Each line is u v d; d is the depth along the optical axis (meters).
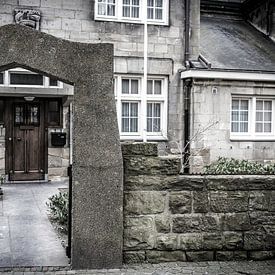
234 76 13.11
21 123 13.10
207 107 13.05
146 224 5.64
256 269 5.50
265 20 16.56
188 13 13.56
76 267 5.41
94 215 5.46
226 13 17.62
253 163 12.54
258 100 13.84
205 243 5.77
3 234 7.03
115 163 5.51
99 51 5.56
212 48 14.78
